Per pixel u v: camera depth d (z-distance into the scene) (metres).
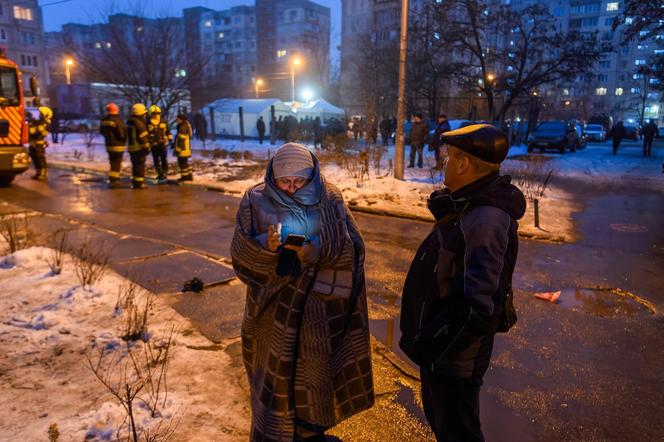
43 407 2.82
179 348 3.58
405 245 7.00
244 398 2.99
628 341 4.06
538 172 14.85
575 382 3.40
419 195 10.59
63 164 16.12
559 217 8.91
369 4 74.06
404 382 3.29
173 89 24.06
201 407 2.85
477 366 1.92
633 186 13.12
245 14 95.19
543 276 5.75
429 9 27.86
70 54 32.19
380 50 35.47
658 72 29.47
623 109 91.00
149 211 9.21
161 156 12.75
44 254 5.82
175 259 5.91
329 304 2.15
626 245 7.16
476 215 1.80
